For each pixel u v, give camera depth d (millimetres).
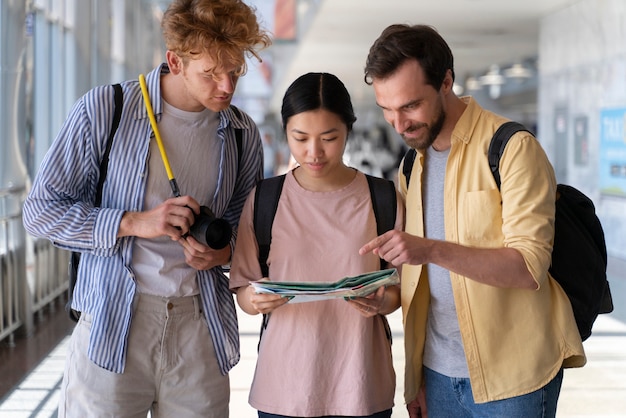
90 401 2273
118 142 2283
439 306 2328
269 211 2350
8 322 6281
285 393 2309
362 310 2213
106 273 2287
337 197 2336
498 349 2217
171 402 2373
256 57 2207
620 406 4680
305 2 17656
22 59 6512
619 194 10906
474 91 29906
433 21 15758
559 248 2279
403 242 2021
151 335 2311
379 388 2344
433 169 2332
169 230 2184
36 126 9094
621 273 9914
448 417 2359
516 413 2213
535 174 2121
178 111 2330
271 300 2117
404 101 2113
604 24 11492
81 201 2309
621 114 10812
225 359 2426
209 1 2059
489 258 2055
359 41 19391
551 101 14141
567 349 2240
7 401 4809
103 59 11133
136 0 16094
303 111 2156
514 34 17562
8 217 6371
